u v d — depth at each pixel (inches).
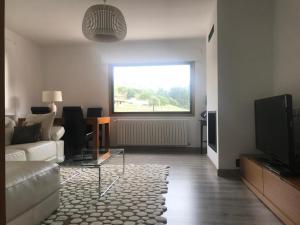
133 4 154.3
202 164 171.9
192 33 213.0
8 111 197.2
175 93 239.8
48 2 150.9
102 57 244.1
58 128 170.1
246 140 139.6
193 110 235.0
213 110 163.3
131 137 236.2
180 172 149.7
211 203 99.5
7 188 65.2
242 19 139.4
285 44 122.0
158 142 233.5
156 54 237.6
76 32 207.6
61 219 85.4
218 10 140.6
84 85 246.4
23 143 151.5
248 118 139.4
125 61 241.4
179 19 179.8
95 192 112.5
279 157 94.7
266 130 109.9
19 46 213.0
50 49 248.8
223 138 141.1
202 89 231.5
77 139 166.6
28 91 225.8
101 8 124.0
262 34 138.4
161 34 214.7
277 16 131.8
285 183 79.7
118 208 94.2
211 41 168.9
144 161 182.5
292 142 85.5
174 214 89.3
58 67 248.8
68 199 104.0
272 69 137.9
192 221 83.5
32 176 76.7
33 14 168.7
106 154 138.3
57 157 163.2
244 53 139.5
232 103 140.3
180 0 149.5
